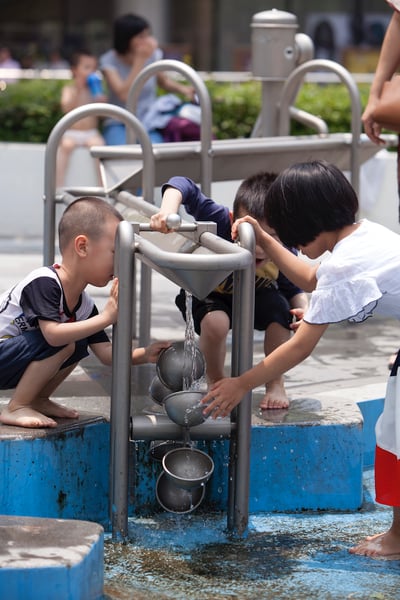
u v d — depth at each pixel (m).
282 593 3.88
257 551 4.28
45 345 4.46
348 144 7.02
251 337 4.18
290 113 7.54
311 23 24.61
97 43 26.61
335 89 13.00
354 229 4.29
